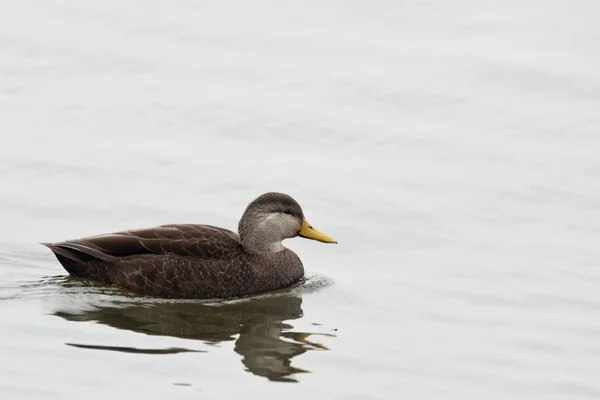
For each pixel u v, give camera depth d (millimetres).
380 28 26531
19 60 24484
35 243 17297
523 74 24250
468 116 22531
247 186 19453
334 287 16250
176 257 15836
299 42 25734
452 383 13133
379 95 23344
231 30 26188
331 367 13430
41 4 27188
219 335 14312
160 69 24266
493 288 16047
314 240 17906
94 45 25250
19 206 18516
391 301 15656
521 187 19516
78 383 12602
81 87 23359
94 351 13508
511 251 17297
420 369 13492
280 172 20031
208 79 23891
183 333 14305
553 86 23781
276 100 22969
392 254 17328
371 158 20750
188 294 15766
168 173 19844
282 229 16516
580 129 21891
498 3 27938
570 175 19953
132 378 12797
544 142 21375
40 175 19609
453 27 26656
